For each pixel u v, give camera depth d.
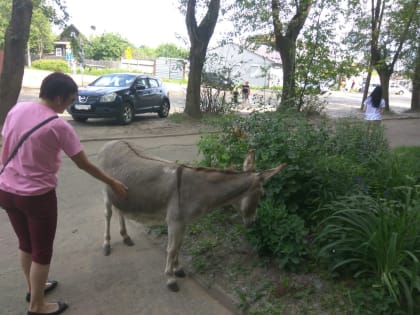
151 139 10.85
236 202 3.66
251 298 3.46
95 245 4.50
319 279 3.66
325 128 6.06
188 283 3.82
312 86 10.20
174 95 26.20
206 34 13.91
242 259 4.09
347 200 4.14
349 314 3.19
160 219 3.70
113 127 12.23
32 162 2.71
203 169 3.53
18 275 3.79
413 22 18.80
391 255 3.25
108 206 4.12
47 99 2.73
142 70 45.09
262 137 4.79
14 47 9.93
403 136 13.02
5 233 4.65
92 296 3.55
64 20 11.26
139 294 3.61
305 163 4.49
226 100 16.25
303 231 3.82
